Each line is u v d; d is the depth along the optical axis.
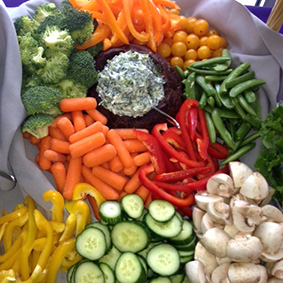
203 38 0.61
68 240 0.50
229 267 0.46
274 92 0.57
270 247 0.46
